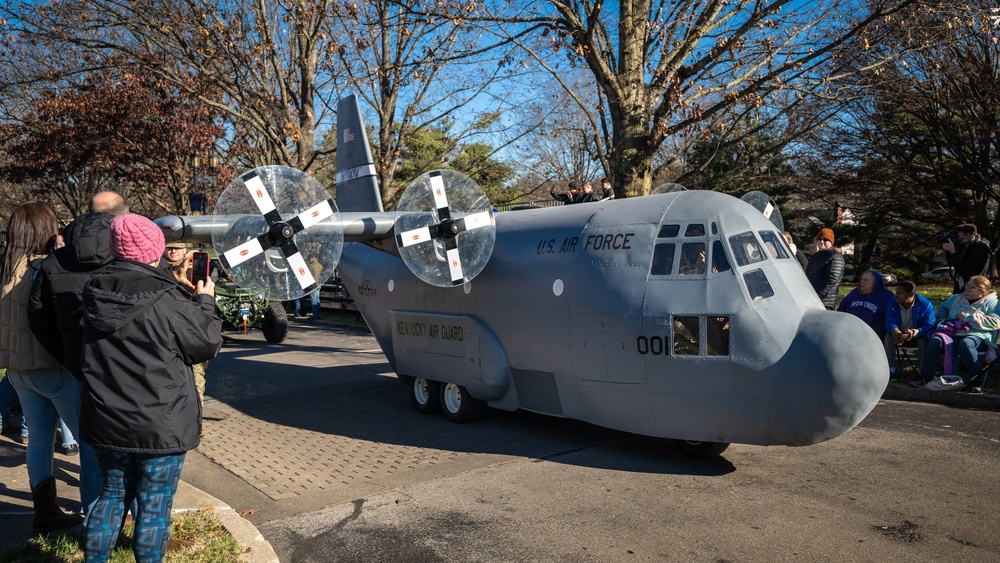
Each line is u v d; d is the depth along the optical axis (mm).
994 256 22812
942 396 8203
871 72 14352
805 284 6066
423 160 26188
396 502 5352
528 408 7250
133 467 3562
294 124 18484
